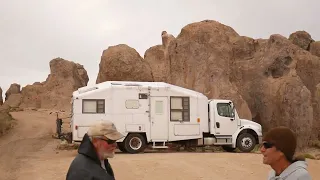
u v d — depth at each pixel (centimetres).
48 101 7862
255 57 4234
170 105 2266
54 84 8194
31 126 4484
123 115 2195
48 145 3042
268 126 4000
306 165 380
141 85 2250
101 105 2175
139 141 2209
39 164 1877
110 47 3803
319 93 4350
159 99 2253
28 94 8212
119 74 3609
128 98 2211
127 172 1532
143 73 3666
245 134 2350
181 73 3741
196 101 2305
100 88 2194
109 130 425
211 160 1808
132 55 3684
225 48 3869
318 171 1652
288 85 3903
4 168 1831
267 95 4025
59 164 1836
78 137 2136
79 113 2147
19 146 2964
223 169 1593
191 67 3728
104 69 3675
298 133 3844
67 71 8356
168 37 4350
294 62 4241
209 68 3722
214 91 3638
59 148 2733
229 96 3619
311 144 4044
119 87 2206
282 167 384
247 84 4138
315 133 4312
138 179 1419
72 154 2331
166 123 2250
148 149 2498
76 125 2139
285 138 380
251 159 1845
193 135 2281
